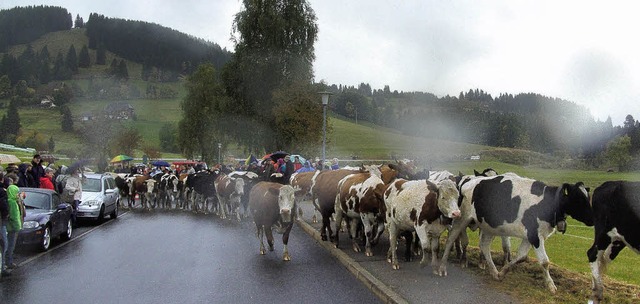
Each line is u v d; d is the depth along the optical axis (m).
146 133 135.75
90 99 183.25
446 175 12.69
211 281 9.67
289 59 43.16
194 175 24.38
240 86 44.44
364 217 11.84
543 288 8.84
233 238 15.13
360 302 8.33
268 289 9.09
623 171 49.84
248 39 43.91
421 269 10.27
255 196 12.59
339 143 93.31
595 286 7.99
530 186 8.82
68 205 15.20
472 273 10.00
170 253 12.61
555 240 15.66
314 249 13.30
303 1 44.44
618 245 7.89
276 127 42.28
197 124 61.94
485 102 106.75
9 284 9.44
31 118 154.62
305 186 17.27
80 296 8.61
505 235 9.33
